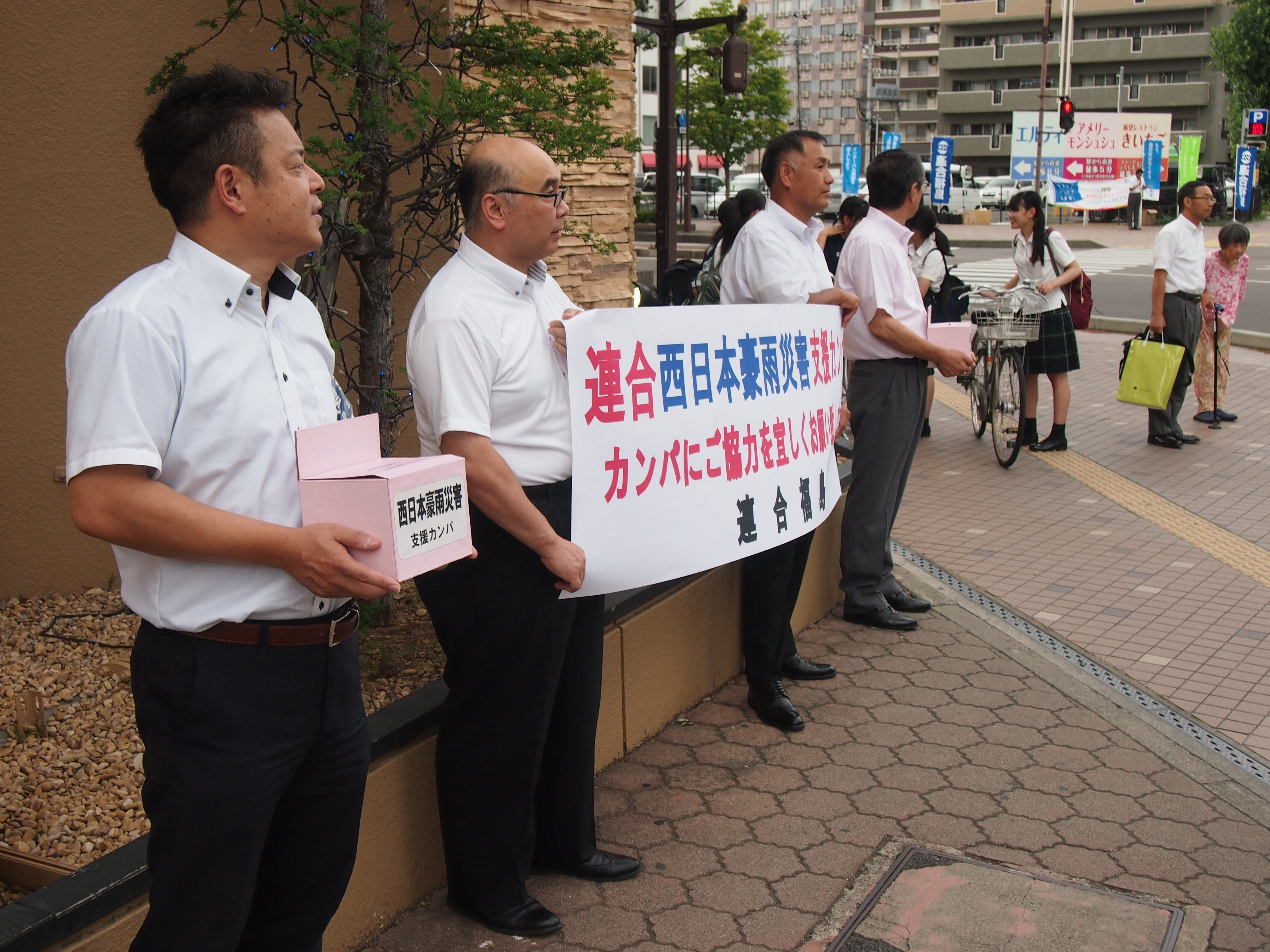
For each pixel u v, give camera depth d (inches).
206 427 68.6
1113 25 2367.1
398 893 110.2
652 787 137.3
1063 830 128.3
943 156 1401.3
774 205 155.4
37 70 152.8
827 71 3275.1
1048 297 311.7
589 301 239.3
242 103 68.9
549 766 115.3
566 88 142.8
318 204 73.1
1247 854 124.3
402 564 70.3
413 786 110.6
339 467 74.6
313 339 77.9
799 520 141.6
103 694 135.6
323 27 131.6
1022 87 2500.0
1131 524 254.8
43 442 162.2
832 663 175.5
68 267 159.6
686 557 121.3
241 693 70.2
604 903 113.9
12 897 99.9
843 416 159.3
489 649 101.0
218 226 69.7
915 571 220.8
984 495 281.4
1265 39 1563.7
